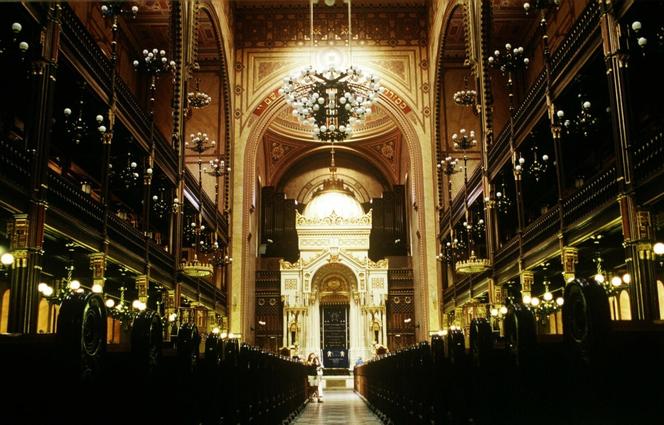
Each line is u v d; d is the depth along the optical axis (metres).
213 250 24.28
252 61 30.53
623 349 4.32
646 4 11.98
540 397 4.55
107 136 15.30
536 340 4.62
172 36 22.50
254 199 34.72
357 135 39.41
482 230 25.31
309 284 36.47
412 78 30.36
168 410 5.08
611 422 3.85
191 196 23.19
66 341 3.47
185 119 22.75
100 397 4.32
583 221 14.11
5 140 10.49
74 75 13.88
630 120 12.12
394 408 11.62
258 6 30.58
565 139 18.70
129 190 22.00
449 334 6.51
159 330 4.79
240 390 7.74
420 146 29.80
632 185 11.77
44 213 11.40
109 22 23.17
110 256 15.09
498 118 27.94
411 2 30.77
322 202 39.34
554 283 22.06
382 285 36.09
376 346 33.56
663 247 11.30
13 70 13.22
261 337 35.91
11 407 4.02
